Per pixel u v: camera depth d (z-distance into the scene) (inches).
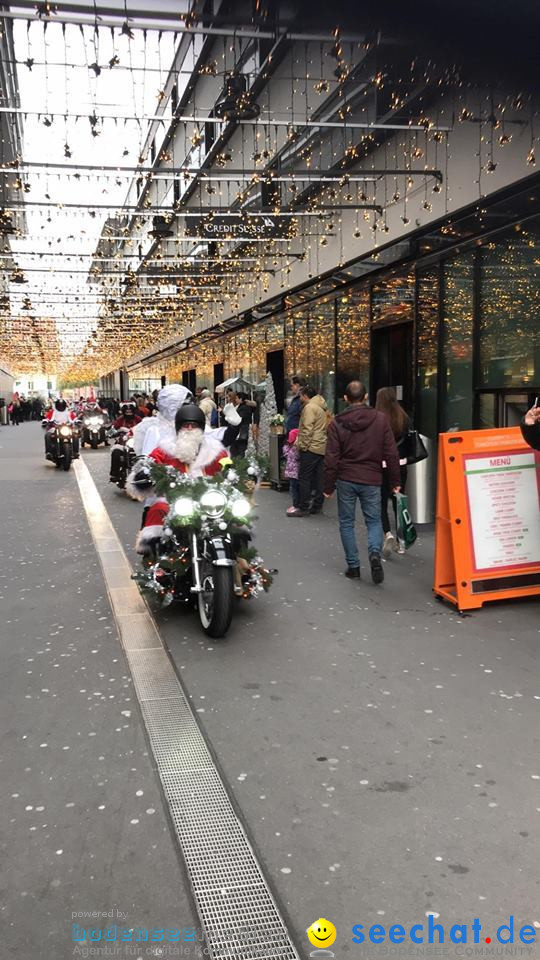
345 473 266.2
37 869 107.7
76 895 102.1
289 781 131.5
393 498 304.8
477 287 399.2
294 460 410.9
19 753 142.5
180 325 1318.9
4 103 401.1
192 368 1350.9
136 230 748.0
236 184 683.4
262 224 584.1
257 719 156.4
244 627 218.1
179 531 221.3
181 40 364.8
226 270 760.3
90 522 402.6
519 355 366.0
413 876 105.8
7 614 233.6
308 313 686.5
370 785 130.0
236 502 216.1
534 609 233.0
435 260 438.6
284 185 622.2
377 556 262.2
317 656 193.5
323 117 480.7
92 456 893.2
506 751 141.8
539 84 300.4
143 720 156.5
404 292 490.6
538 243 342.3
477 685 173.3
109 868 108.0
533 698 165.8
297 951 92.4
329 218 570.9
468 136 382.3
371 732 150.1
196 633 213.5
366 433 263.1
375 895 102.0
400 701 164.7
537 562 239.3
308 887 103.7
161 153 582.2
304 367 704.4
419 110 423.5
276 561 300.7
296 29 317.7
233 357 1008.9
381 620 223.1
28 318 1216.2
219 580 201.3
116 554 320.2
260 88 491.8
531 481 239.3
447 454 233.3
